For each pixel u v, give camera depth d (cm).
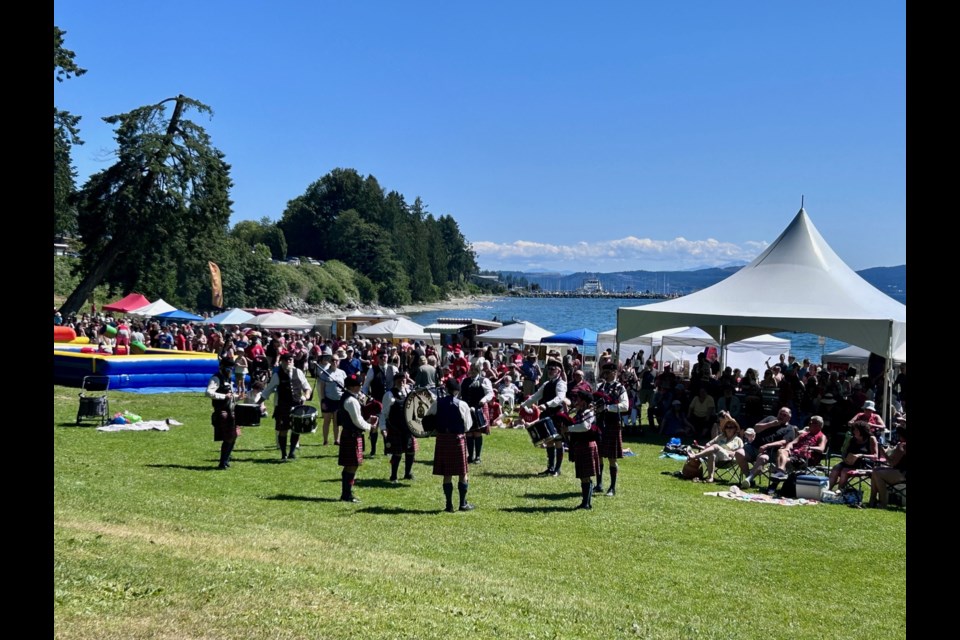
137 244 4384
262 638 479
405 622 539
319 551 746
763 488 1266
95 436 1536
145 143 4219
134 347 2573
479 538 873
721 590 725
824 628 629
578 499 1116
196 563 642
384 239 14162
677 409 1898
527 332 3322
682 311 2002
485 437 1764
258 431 1712
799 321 1883
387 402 1220
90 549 648
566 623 584
